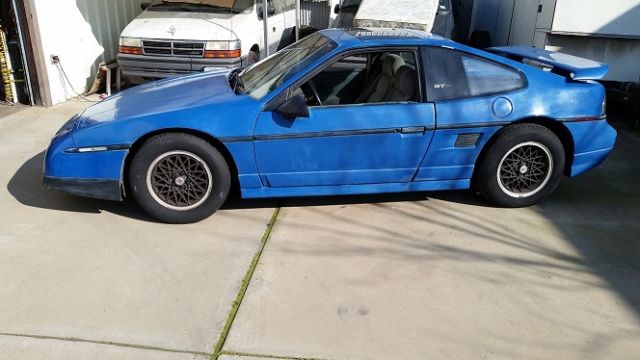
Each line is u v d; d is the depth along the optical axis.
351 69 4.30
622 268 3.52
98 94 8.05
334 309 3.04
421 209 4.33
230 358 2.64
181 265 3.45
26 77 7.09
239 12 7.72
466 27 9.97
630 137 6.30
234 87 4.29
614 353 2.74
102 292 3.15
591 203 4.49
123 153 3.80
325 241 3.79
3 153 5.39
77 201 4.33
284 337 2.79
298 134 3.85
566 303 3.15
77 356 2.63
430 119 3.96
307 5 10.73
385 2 7.93
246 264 3.47
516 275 3.42
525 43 7.57
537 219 4.19
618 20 6.42
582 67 4.25
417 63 4.01
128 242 3.72
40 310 2.98
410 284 3.29
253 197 4.05
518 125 4.13
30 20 6.80
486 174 4.20
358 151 3.96
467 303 3.12
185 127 3.78
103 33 8.50
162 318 2.93
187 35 7.04
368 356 2.67
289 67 4.11
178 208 3.95
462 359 2.67
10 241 3.69
